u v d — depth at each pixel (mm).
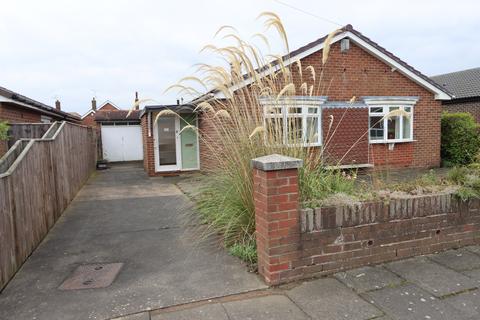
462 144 10453
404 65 9734
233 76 3887
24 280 2818
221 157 3865
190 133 10133
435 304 2295
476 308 2238
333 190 3309
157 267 3041
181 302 2385
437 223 3189
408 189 3377
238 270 2918
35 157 3857
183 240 3795
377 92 9711
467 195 3256
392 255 3016
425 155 10344
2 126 4711
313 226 2713
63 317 2215
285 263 2637
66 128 6074
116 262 3193
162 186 8023
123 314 2240
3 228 2719
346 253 2840
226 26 3828
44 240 3916
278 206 2596
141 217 4949
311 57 8953
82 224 4613
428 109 10305
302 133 3623
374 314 2184
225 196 3641
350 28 9109
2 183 2736
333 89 9242
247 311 2248
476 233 3393
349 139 9188
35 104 8805
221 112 3547
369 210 2902
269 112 3537
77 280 2799
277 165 2561
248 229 3389
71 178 6367
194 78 3961
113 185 8320
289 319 2145
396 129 9984
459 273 2766
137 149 17125
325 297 2420
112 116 17344
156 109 9570
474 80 18062
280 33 3578
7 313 2279
